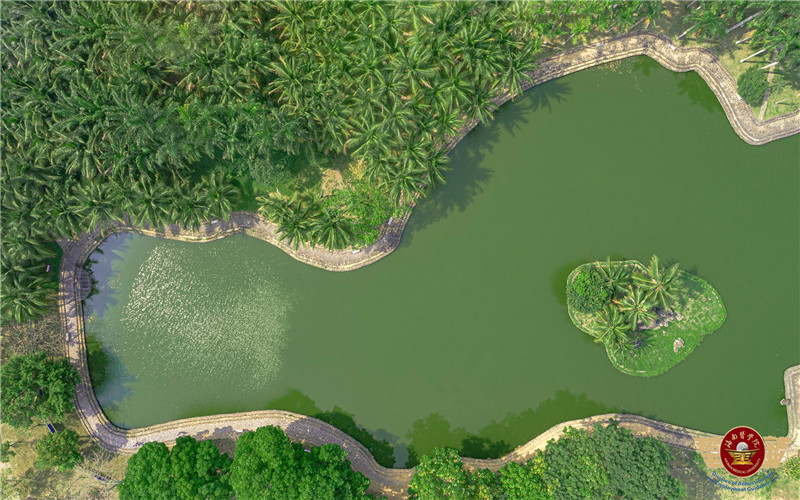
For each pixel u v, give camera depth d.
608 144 51.03
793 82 48.78
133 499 44.19
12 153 46.72
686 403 49.81
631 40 50.12
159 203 45.97
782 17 45.22
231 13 45.41
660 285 44.88
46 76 45.62
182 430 50.88
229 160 50.50
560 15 48.16
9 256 46.28
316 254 51.16
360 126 43.94
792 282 50.19
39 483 50.50
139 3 45.69
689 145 50.84
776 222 50.59
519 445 50.41
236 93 44.31
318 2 43.50
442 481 44.53
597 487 42.31
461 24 42.97
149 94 45.34
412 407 51.19
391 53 43.66
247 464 43.19
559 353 50.78
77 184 47.22
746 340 49.81
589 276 47.97
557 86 51.12
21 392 46.41
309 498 42.69
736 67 49.62
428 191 51.03
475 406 50.94
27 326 49.91
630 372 49.94
